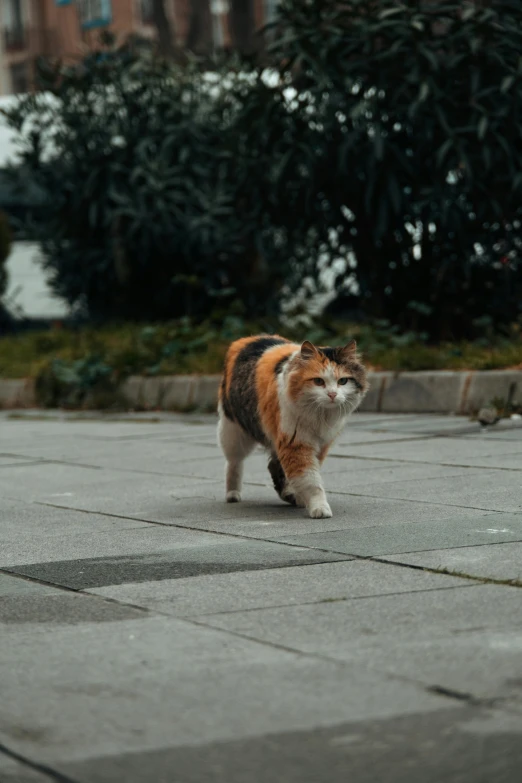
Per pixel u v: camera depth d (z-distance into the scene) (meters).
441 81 13.76
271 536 5.84
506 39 13.59
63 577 5.12
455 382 11.51
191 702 3.35
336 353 6.62
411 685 3.39
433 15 13.90
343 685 3.42
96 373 15.84
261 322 16.11
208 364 14.76
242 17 37.81
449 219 14.11
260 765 2.89
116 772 2.89
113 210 19.92
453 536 5.51
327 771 2.84
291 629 4.06
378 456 8.84
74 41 43.41
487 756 2.88
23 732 3.20
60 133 20.27
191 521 6.45
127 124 20.23
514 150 13.87
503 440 9.30
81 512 7.03
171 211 19.89
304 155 14.47
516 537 5.42
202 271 20.44
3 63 46.50
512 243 14.82
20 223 22.06
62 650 3.95
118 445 10.98
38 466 9.67
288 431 6.42
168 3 39.03
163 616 4.34
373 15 13.97
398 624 4.05
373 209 14.60
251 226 17.34
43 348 19.06
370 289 15.52
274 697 3.35
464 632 3.91
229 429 7.10
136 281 21.05
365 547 5.39
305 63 14.35
